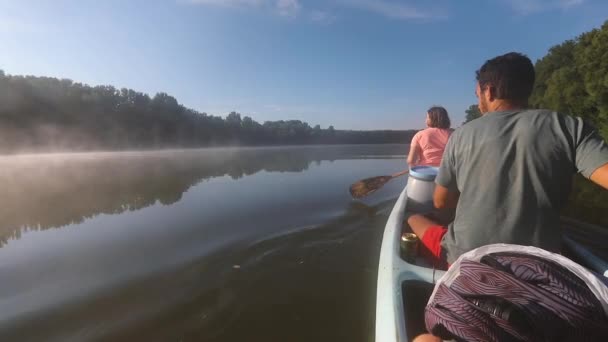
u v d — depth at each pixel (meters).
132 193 7.03
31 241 3.89
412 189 2.92
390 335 1.21
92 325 2.09
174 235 3.91
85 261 3.17
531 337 0.88
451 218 2.36
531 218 1.16
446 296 1.05
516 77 1.34
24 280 2.76
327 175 9.19
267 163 14.19
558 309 0.88
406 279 1.56
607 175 1.02
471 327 0.94
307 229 3.93
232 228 4.09
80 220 4.84
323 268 2.89
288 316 2.20
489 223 1.22
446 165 1.44
